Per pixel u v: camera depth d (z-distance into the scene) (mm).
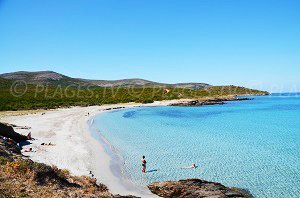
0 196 12102
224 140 37438
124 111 79875
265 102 131250
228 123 55812
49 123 46500
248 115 71625
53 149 27453
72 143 31250
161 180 20688
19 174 14891
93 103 95938
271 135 42062
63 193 13969
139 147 31875
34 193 13195
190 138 38500
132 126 49594
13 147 23141
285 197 17891
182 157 27656
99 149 29359
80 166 22469
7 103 77688
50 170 15711
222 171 23297
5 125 29062
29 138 31719
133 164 24688
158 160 26375
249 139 38406
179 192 17328
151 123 54344
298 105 109875
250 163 25859
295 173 22891
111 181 19844
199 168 23984
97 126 47906
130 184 19562
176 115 70750
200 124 53969
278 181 20969
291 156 28594
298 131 45906
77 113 66875
